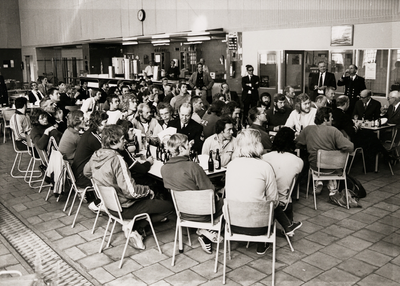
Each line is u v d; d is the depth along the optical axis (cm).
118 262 423
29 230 511
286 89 775
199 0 1216
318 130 550
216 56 1288
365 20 833
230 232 378
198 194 388
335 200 566
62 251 451
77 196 634
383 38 810
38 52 2223
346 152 534
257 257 426
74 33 1900
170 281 384
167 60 1493
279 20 997
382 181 667
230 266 409
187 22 1280
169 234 488
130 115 686
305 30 945
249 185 376
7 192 664
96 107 973
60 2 1961
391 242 453
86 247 460
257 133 389
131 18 1527
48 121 699
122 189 420
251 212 363
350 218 521
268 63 1030
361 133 697
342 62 886
